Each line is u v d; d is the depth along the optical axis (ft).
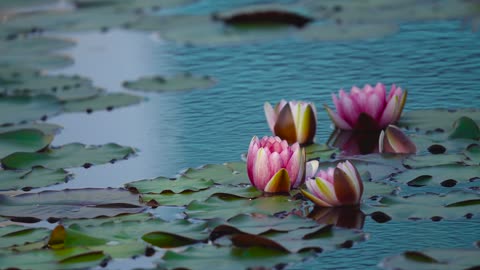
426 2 47.03
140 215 21.49
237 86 34.37
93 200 22.74
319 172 22.81
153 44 42.98
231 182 23.58
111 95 33.86
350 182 21.49
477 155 24.52
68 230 19.94
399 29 41.78
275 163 22.56
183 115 31.12
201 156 26.55
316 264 18.74
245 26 44.62
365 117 27.89
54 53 42.39
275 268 18.44
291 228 20.12
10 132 28.19
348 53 38.11
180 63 38.96
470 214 20.98
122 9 51.55
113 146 27.53
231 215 21.20
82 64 39.99
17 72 38.06
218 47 41.22
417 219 20.77
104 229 20.53
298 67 36.52
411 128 27.50
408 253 18.62
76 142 28.53
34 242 20.11
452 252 18.61
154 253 19.56
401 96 27.94
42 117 31.60
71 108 32.50
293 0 51.01
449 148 25.59
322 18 45.42
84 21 48.91
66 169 25.88
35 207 22.40
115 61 40.16
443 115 28.35
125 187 23.77
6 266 18.76
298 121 27.22
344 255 19.15
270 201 22.15
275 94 32.91
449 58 35.91
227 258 18.71
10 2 56.24
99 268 19.08
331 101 31.65
